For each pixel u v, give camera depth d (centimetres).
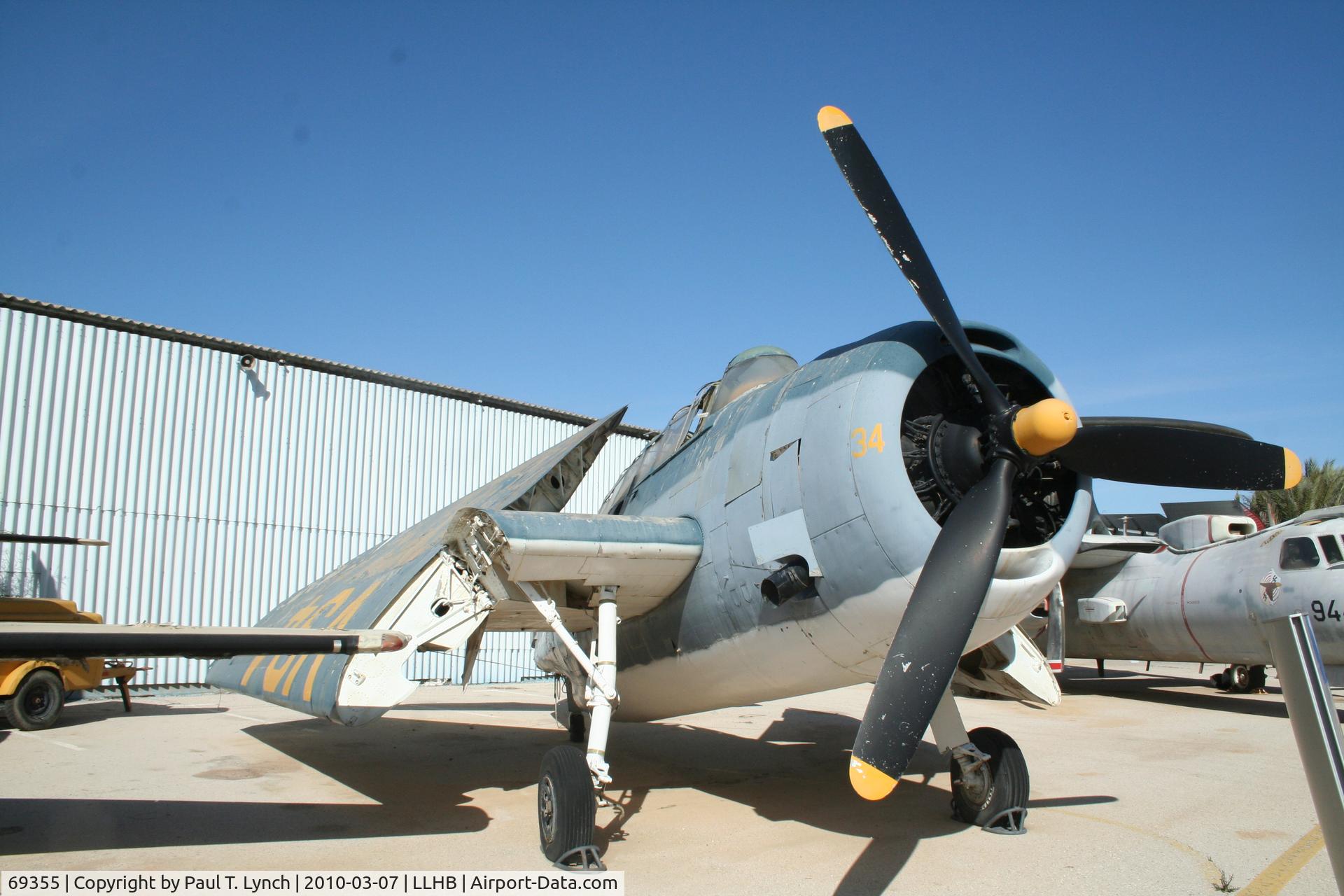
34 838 534
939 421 476
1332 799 244
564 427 2066
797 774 762
